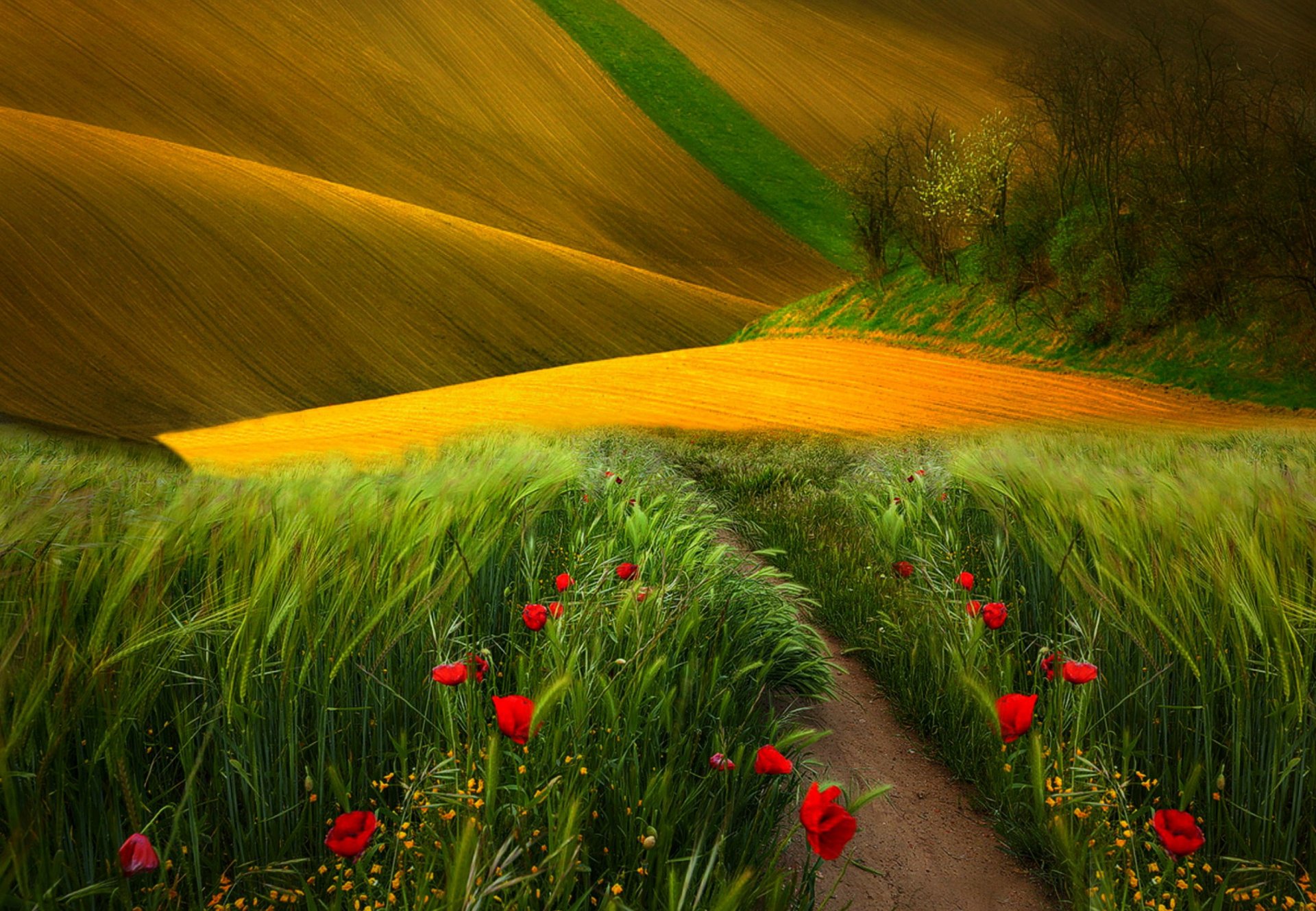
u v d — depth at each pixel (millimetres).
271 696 1990
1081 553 3074
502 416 34938
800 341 52219
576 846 1581
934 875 2340
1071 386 33938
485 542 2646
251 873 1706
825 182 106875
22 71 88625
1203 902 1955
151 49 97062
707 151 108688
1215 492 2637
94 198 58500
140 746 1870
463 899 1284
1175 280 32812
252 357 52906
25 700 1502
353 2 114688
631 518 4121
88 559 1829
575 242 89875
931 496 5375
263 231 61625
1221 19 158000
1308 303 28781
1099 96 35781
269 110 95438
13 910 1291
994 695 2887
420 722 2271
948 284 48062
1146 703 2480
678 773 2070
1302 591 2133
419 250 66312
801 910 1831
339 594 2111
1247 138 30828
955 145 44344
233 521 2324
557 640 2215
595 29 125625
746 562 5879
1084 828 2193
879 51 142875
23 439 9398
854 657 4391
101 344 49938
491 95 108438
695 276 88812
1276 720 2033
